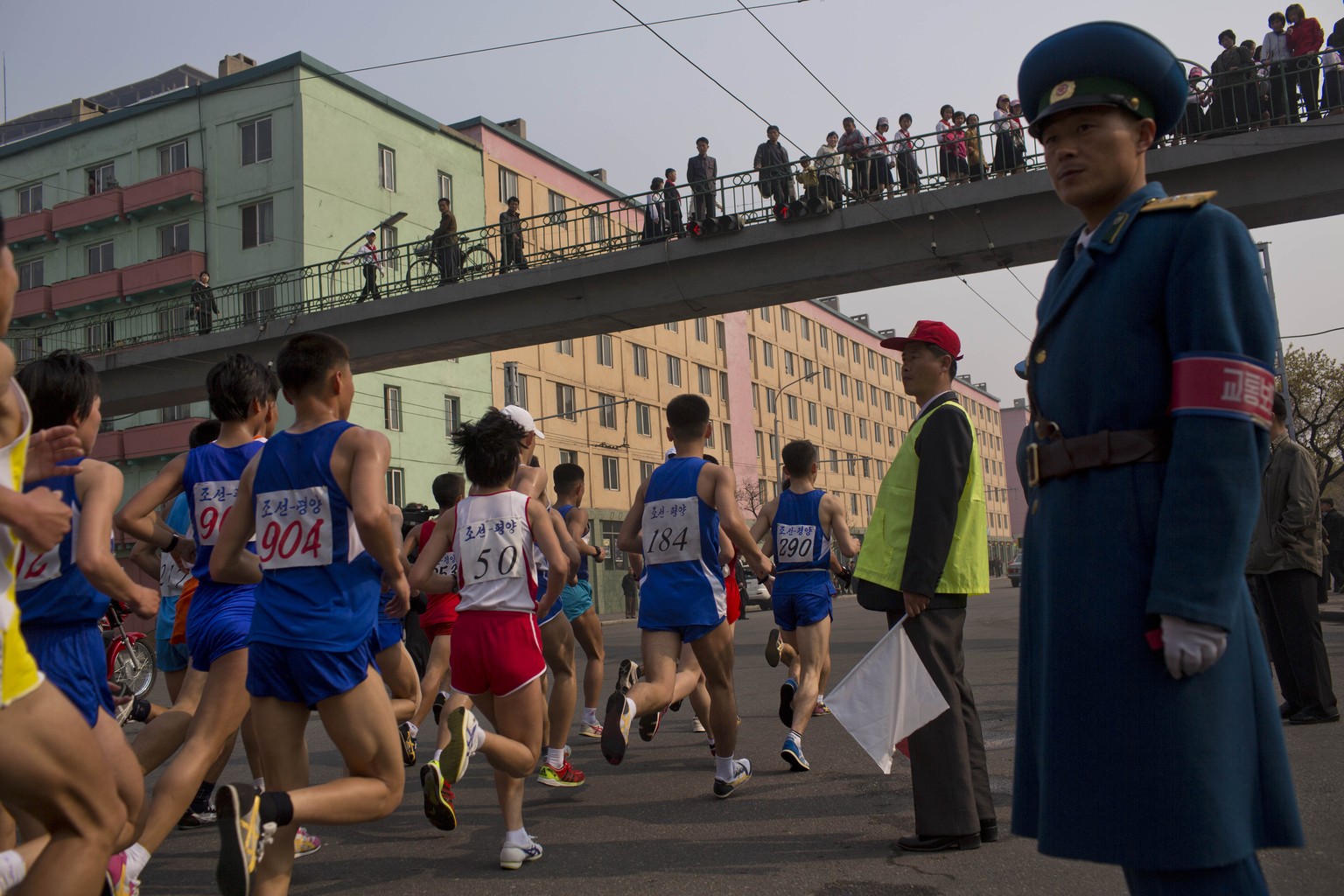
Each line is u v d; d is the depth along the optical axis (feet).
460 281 75.31
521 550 14.56
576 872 13.62
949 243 59.77
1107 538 6.95
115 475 10.62
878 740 13.48
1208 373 6.60
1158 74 7.35
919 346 14.32
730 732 17.74
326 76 118.42
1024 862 12.77
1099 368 7.12
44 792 7.29
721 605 17.02
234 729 12.67
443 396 123.85
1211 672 6.61
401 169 125.49
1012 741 21.03
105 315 124.36
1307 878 11.53
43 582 10.09
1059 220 57.36
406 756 20.11
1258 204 52.54
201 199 120.88
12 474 7.36
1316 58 51.16
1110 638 6.83
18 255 135.33
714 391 180.96
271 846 10.49
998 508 355.15
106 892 9.43
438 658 21.52
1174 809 6.48
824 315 233.35
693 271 66.39
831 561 21.48
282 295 114.52
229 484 14.14
